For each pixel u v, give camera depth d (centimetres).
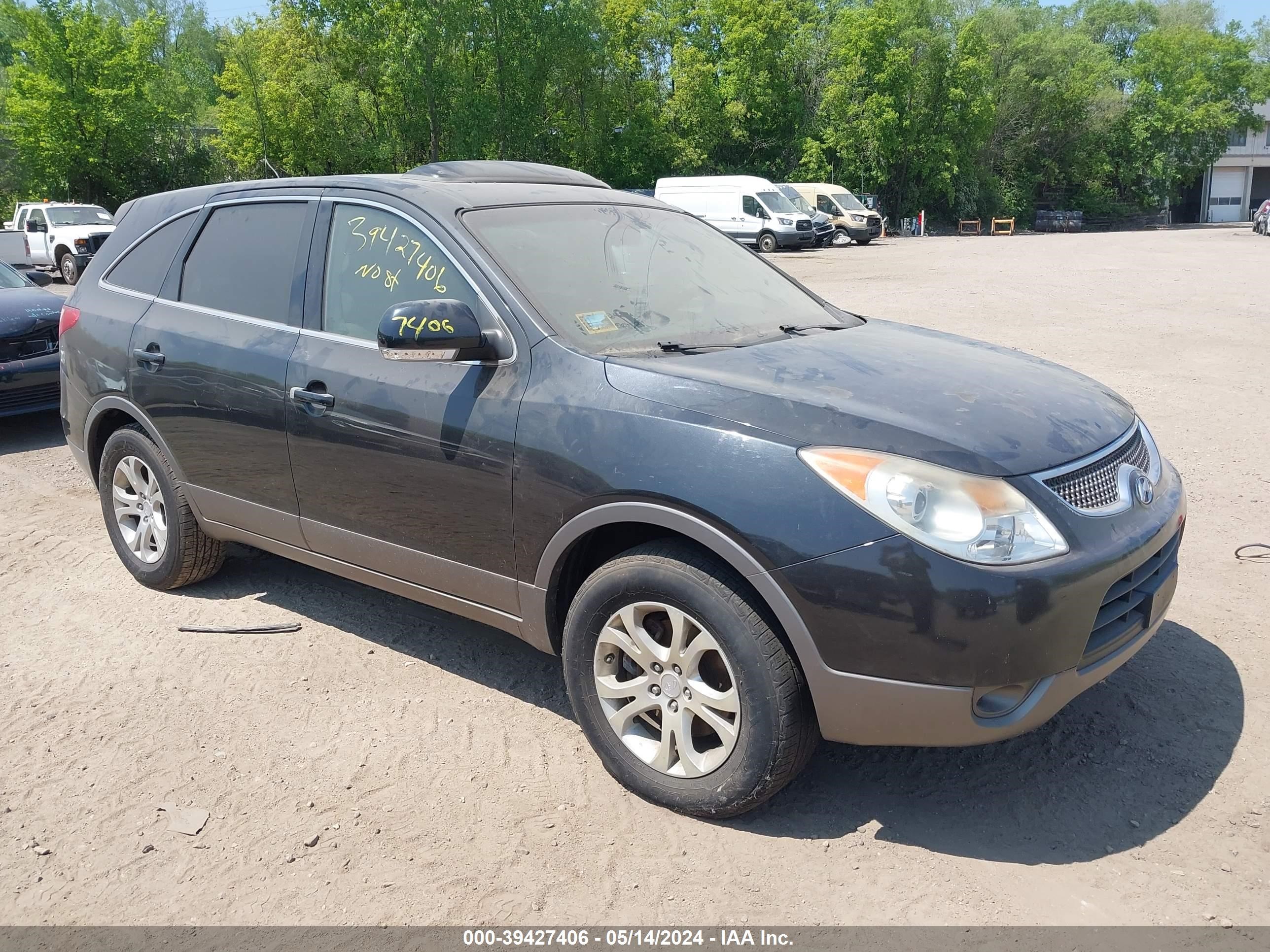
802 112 5344
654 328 339
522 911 259
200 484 427
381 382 347
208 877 274
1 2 3909
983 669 251
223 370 398
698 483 271
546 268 343
